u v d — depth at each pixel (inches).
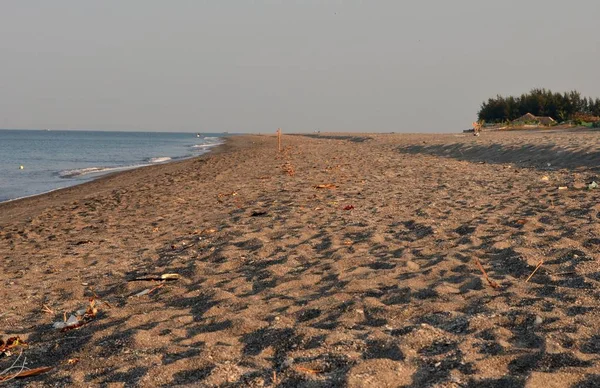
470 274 189.3
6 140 4224.9
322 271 208.4
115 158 1626.5
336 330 146.3
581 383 109.1
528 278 181.0
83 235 340.5
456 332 140.0
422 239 247.8
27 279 236.5
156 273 225.6
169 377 123.7
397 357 126.3
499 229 253.6
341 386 112.8
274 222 308.2
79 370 132.3
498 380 112.0
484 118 2470.5
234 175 638.5
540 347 126.5
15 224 422.6
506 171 511.8
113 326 163.3
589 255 199.2
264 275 207.9
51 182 869.8
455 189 398.6
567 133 1061.8
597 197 320.2
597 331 134.3
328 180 503.5
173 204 439.2
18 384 128.2
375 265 212.5
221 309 172.6
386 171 559.8
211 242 271.7
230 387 116.4
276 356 133.1
